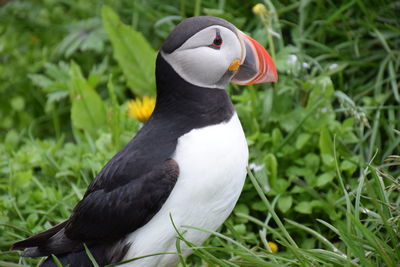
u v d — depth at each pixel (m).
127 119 8.94
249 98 8.41
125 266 5.99
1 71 11.20
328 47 9.12
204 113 5.85
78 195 7.71
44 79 10.02
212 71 5.85
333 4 9.19
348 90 8.89
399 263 5.80
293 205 7.79
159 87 6.08
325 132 7.71
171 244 5.91
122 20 10.69
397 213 6.40
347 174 7.84
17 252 7.25
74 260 6.12
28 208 7.82
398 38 8.94
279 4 9.34
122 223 5.88
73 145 8.84
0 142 10.57
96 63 10.93
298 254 5.91
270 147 8.12
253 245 7.68
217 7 9.80
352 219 5.74
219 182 5.73
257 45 6.07
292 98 8.69
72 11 11.55
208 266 6.86
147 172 5.77
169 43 5.93
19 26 11.55
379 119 8.27
